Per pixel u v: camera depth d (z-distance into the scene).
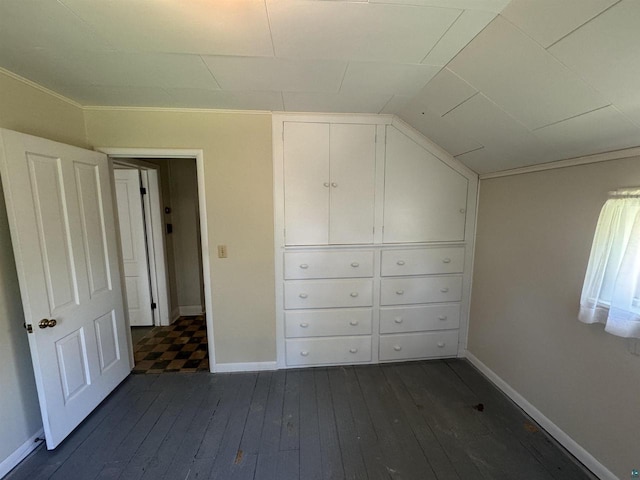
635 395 1.45
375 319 2.69
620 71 1.11
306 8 1.13
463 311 2.81
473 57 1.43
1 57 1.50
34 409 1.82
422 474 1.64
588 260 1.67
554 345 1.90
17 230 1.59
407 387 2.42
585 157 1.66
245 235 2.49
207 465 1.70
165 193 3.63
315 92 1.98
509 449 1.81
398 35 1.31
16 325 1.72
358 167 2.50
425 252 2.67
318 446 1.83
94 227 2.16
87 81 1.79
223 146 2.38
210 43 1.38
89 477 1.62
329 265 2.57
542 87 1.38
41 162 1.73
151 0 1.08
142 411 2.14
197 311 3.96
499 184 2.40
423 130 2.42
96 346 2.16
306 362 2.68
